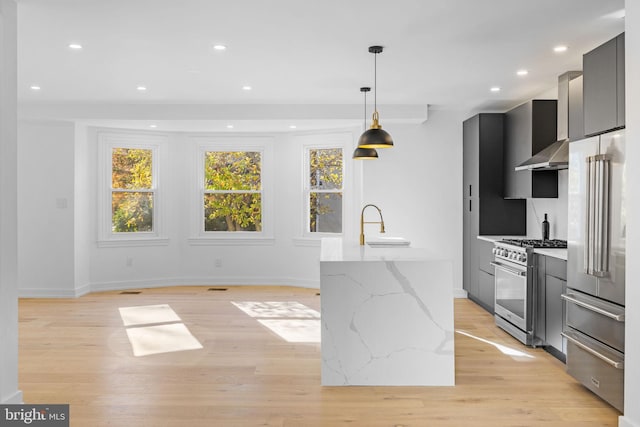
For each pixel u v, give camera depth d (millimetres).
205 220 7945
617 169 3035
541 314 4461
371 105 6477
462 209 6914
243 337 4863
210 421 2982
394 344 3555
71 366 3990
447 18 3518
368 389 3500
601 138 3230
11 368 3018
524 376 3785
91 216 7297
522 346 4590
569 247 3680
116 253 7484
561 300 4102
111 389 3496
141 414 3080
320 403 3254
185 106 6441
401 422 2975
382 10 3367
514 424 2957
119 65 4629
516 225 6258
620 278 3002
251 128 7328
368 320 3553
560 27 3705
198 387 3537
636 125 2781
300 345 4586
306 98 6086
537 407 3209
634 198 2805
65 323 5414
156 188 7746
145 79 5145
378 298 3547
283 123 6801
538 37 3920
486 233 6242
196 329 5168
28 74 4941
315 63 4574
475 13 3432
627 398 2855
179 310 6059
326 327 3553
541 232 5805
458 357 4250
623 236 2959
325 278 3539
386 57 4410
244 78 5113
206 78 5105
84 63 4562
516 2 3246
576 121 3721
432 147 6910
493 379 3717
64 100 6191
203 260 7938
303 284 7730
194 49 4168
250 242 7918
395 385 3564
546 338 4363
